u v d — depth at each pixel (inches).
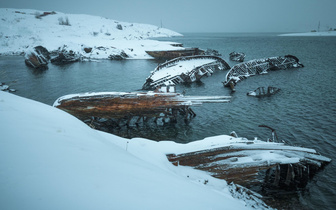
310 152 486.6
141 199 95.8
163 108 850.1
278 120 885.2
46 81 1657.2
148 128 855.7
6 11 4931.1
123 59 2987.2
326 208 402.6
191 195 132.1
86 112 775.7
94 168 112.1
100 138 214.1
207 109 1060.5
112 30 5541.3
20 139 116.0
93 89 1459.2
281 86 1476.4
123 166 133.8
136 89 1486.2
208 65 2106.3
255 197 386.9
